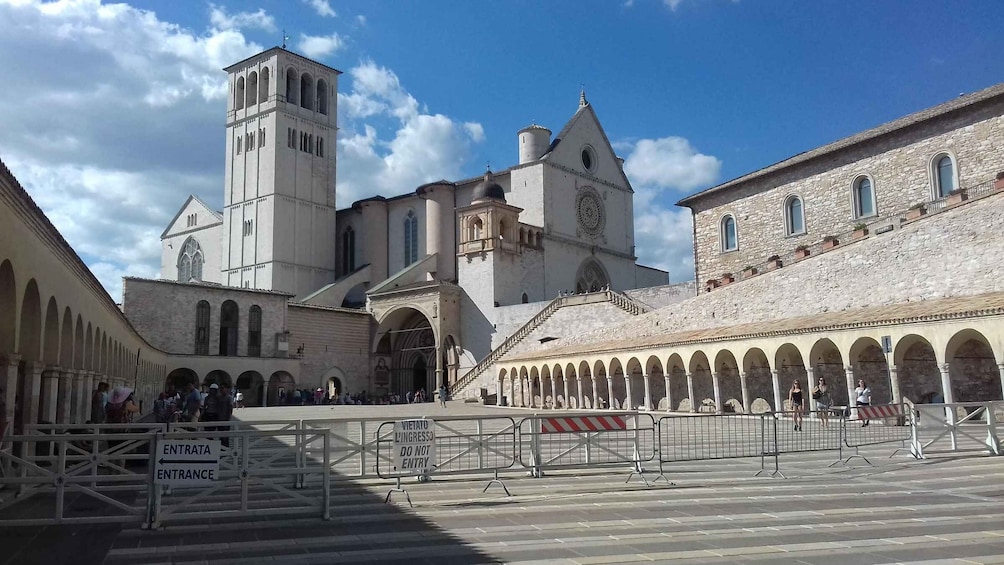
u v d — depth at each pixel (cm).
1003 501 1453
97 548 1140
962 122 4212
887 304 3741
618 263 9462
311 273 10088
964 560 984
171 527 1302
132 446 1438
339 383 8831
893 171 4575
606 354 5106
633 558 1029
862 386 3153
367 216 10094
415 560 1044
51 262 2181
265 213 9869
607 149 9619
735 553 1049
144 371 6041
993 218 3369
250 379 8088
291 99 10319
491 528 1263
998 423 2964
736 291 4666
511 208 8206
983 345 3297
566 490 1688
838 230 4875
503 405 6731
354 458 2352
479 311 8025
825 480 1789
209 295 7712
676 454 2206
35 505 1578
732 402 4422
